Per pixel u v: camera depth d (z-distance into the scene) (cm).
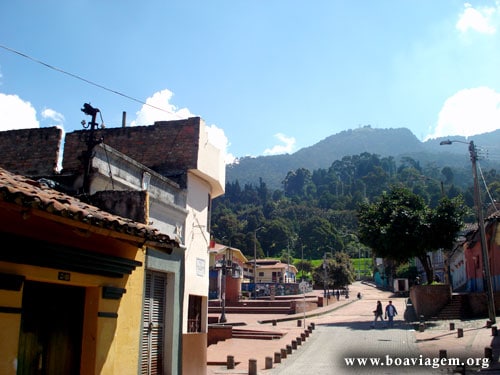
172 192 1290
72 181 1009
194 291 1339
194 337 1271
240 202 19675
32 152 1165
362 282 10175
